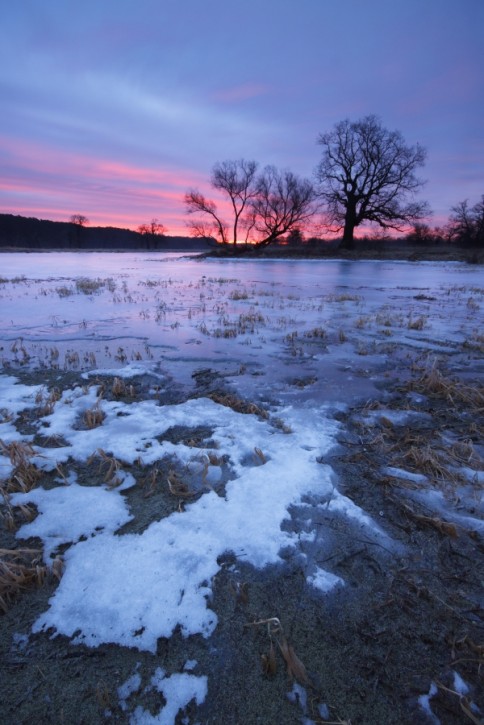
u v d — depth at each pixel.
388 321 9.48
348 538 2.66
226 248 55.62
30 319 9.63
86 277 22.34
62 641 2.01
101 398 4.93
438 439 3.94
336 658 1.93
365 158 48.12
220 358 6.56
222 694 1.79
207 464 3.36
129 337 7.92
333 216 53.66
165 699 1.77
